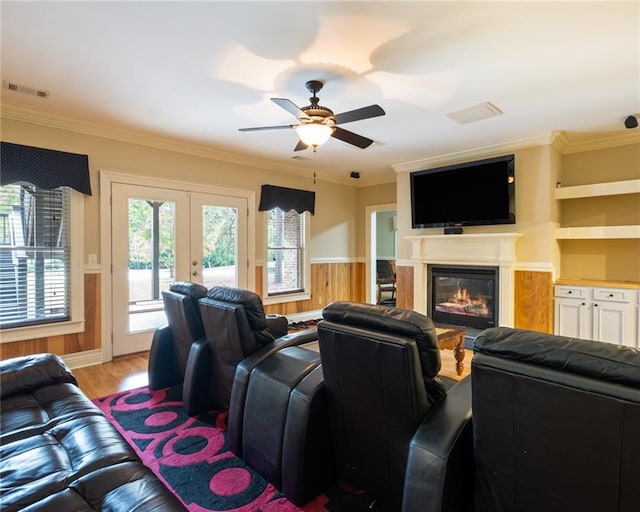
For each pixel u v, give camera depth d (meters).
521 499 1.19
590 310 3.84
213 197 4.85
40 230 3.58
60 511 1.04
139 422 2.57
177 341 3.05
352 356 1.53
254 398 1.99
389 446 1.57
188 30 2.17
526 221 4.28
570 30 2.17
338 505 1.75
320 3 1.93
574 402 0.99
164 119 3.66
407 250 5.45
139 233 4.22
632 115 3.53
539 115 3.53
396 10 1.99
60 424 1.59
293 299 5.88
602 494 1.01
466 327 4.76
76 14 2.02
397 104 3.26
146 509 1.06
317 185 6.23
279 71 2.67
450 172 4.78
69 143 3.70
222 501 1.78
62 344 3.70
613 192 3.87
